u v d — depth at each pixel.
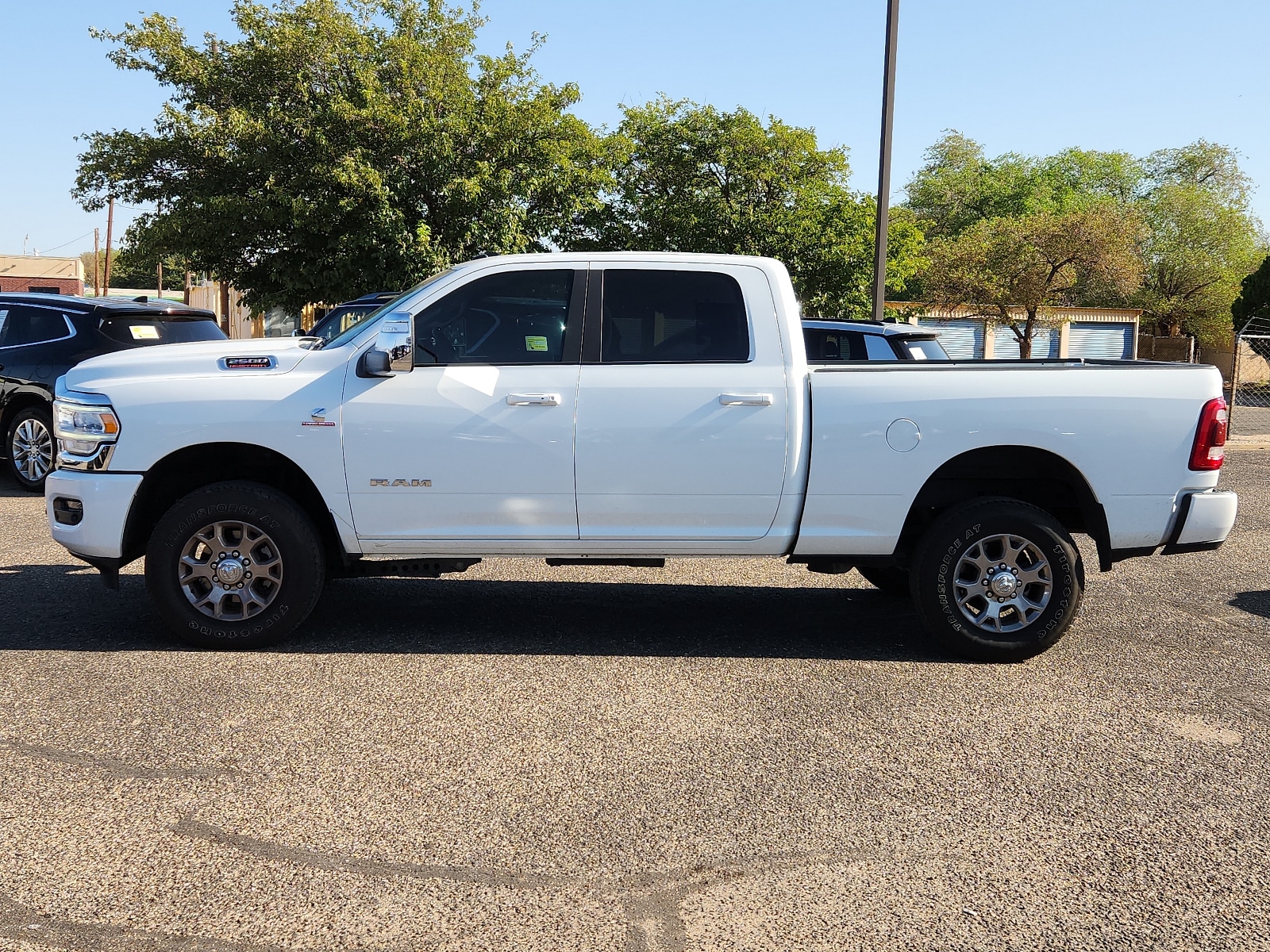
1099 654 5.58
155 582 5.25
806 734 4.32
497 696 4.74
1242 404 29.52
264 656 5.28
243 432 5.23
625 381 5.27
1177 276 48.81
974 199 60.44
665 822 3.49
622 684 4.94
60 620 5.89
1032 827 3.50
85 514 5.25
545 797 3.67
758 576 7.51
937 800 3.70
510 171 20.83
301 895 2.99
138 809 3.52
